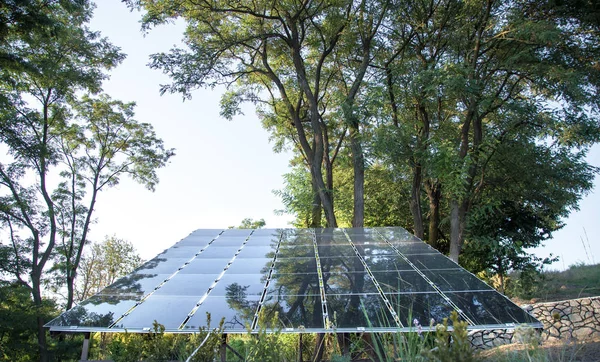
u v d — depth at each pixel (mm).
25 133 26406
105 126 32312
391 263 12461
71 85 29141
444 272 11430
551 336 12688
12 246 26422
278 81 25438
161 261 13281
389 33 23578
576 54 18469
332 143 30016
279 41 26078
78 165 31125
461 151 20203
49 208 27953
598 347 8547
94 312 9375
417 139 21469
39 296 26625
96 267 35906
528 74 18938
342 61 25781
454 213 20594
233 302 9750
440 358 3629
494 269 23984
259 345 6734
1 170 26375
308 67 27516
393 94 22047
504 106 19672
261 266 12594
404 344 4684
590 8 17844
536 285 20906
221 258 13586
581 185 20750
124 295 10391
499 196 22203
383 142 19797
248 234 17250
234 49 26078
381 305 9273
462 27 19859
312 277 11359
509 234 22875
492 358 5652
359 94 23984
